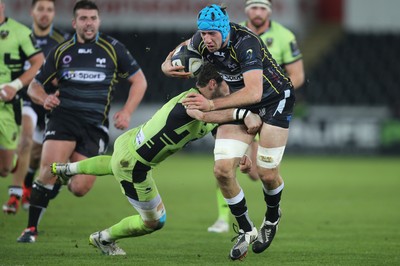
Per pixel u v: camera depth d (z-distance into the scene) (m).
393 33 102.31
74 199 44.00
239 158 22.77
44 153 28.19
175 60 22.58
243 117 22.47
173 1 93.88
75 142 28.97
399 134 84.75
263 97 22.92
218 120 22.39
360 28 103.00
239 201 22.97
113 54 29.48
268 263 23.42
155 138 21.80
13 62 32.25
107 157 22.94
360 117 86.75
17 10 85.31
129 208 39.72
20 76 31.69
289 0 98.06
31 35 32.31
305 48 101.94
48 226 32.12
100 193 48.06
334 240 29.12
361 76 99.50
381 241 28.88
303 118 84.62
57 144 28.36
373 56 101.69
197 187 52.66
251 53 21.72
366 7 101.00
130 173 22.16
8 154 32.53
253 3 33.44
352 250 26.42
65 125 28.75
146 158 21.95
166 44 95.88
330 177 60.97
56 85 31.66
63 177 23.44
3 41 31.95
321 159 80.00
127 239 28.81
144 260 23.66
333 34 103.12
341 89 97.31
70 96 29.06
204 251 25.97
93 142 29.44
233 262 23.50
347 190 51.34
